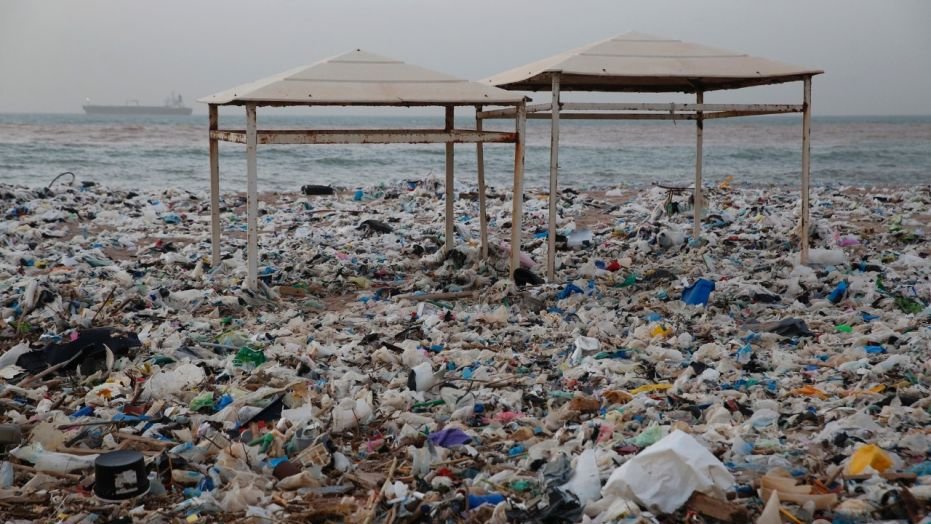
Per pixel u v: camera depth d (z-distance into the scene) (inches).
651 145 2094.0
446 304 345.1
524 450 193.9
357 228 558.3
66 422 211.0
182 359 263.6
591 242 499.8
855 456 173.6
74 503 167.5
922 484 162.7
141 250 481.7
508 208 675.4
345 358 268.4
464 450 193.3
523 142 364.8
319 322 317.1
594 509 158.9
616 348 277.9
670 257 452.8
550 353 277.0
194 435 203.6
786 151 1770.4
